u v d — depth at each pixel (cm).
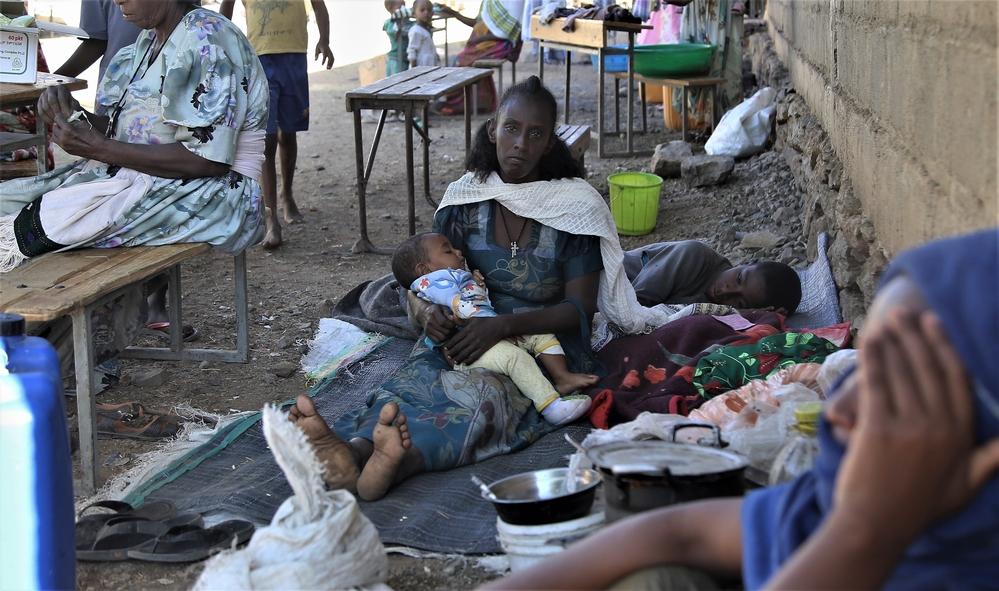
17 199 411
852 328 404
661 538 176
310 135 1037
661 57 891
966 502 137
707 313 434
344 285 580
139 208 399
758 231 625
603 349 410
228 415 390
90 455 337
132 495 328
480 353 366
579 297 391
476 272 395
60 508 237
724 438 281
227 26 418
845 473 137
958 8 266
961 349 129
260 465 345
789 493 163
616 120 962
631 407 360
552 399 362
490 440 346
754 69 1094
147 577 284
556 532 250
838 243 452
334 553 244
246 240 431
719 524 175
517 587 171
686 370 374
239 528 297
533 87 377
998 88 229
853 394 146
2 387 230
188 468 345
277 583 238
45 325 381
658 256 487
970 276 131
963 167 261
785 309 451
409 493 321
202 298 555
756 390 319
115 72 427
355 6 2009
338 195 791
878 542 134
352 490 317
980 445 133
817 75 614
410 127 632
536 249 390
